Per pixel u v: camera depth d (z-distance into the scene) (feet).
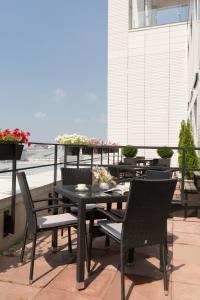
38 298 7.22
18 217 11.25
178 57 37.14
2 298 7.19
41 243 11.20
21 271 8.71
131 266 9.24
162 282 8.21
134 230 7.41
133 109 39.01
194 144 27.76
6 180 16.83
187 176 21.36
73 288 7.75
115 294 7.50
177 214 15.71
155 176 11.43
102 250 10.62
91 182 12.60
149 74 38.37
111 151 28.32
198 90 24.08
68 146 17.11
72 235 12.20
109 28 40.04
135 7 39.04
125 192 9.09
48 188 14.43
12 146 10.39
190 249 10.93
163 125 37.76
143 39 38.60
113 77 39.86
